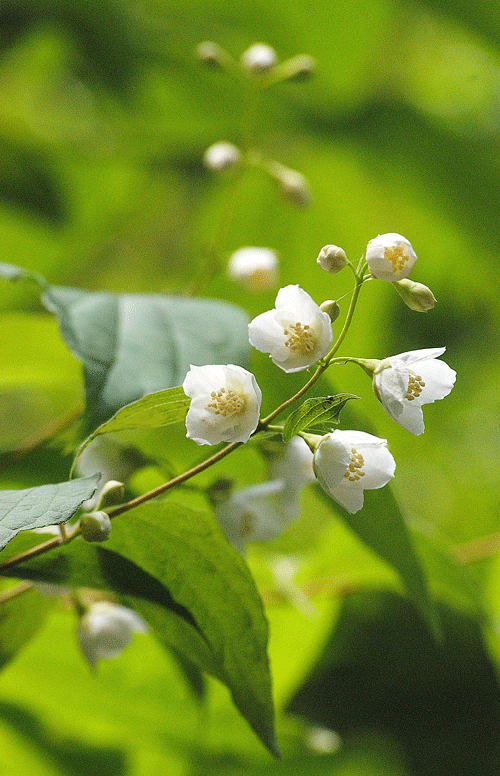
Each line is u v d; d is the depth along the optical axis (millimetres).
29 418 2695
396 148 2596
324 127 2578
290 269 2705
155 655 1314
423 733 2348
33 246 2387
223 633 1134
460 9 2152
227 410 1088
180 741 1476
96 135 2531
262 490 1176
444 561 1296
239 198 2547
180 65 2369
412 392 1095
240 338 1213
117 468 1189
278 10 2260
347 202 2684
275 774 1568
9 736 1523
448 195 2654
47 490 1086
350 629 2109
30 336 1291
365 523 1203
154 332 1200
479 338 3273
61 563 1132
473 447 3373
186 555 1125
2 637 1188
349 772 1813
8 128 2297
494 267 2822
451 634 2150
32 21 2203
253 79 1417
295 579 1458
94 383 1165
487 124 2910
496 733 2326
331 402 1084
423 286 1092
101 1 2150
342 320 2654
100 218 2664
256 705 1129
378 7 2227
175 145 2572
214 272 1414
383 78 2887
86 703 1394
